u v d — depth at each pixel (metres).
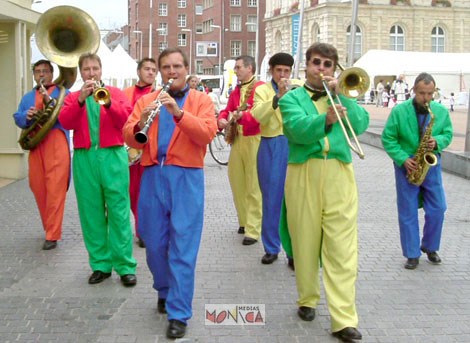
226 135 7.18
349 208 4.47
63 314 4.88
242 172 7.24
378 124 23.75
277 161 6.14
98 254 5.61
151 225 4.56
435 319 4.84
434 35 60.19
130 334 4.51
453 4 59.78
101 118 5.39
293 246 4.69
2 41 11.09
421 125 6.02
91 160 5.42
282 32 65.38
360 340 4.43
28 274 5.86
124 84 21.83
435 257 6.30
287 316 4.87
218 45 88.12
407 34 58.97
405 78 46.09
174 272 4.45
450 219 8.34
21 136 6.57
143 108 4.59
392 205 9.35
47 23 5.98
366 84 4.19
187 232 4.45
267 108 5.91
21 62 11.23
